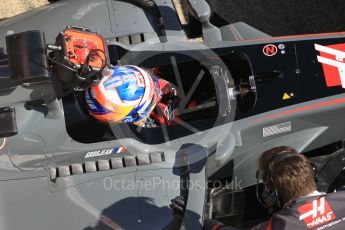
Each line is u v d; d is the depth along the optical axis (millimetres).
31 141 15070
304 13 22828
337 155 17281
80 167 15203
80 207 14977
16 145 15062
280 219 12742
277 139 17203
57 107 15148
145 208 15023
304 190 12781
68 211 14938
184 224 14875
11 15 22344
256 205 18484
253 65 16828
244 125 16281
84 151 15094
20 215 14852
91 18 17438
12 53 13773
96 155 15188
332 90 16875
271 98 16594
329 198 12734
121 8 17688
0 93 15445
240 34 17766
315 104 16703
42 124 15125
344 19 22734
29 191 15008
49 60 13930
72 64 13125
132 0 17734
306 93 16750
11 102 15266
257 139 16906
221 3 22875
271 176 13242
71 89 14836
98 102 13555
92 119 15312
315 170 17172
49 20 17266
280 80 16766
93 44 13617
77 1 17797
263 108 16484
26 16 17531
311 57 17078
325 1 22844
